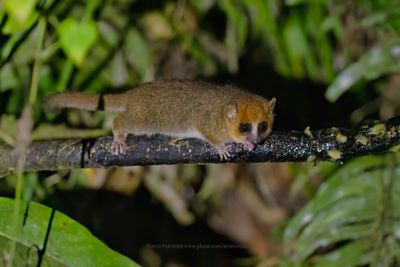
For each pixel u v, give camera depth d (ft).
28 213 19.58
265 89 35.53
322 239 28.89
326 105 35.96
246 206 38.14
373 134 21.08
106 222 35.01
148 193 36.29
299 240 29.25
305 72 35.09
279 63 34.91
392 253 28.12
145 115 26.32
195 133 26.45
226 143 22.41
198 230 38.50
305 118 35.94
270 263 33.63
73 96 26.81
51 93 26.86
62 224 19.51
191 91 26.58
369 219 28.84
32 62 29.78
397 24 30.81
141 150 21.71
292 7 32.99
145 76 32.53
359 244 28.50
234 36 33.58
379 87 35.47
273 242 37.96
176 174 34.55
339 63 35.55
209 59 34.71
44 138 30.45
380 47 29.94
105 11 32.19
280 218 37.88
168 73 34.32
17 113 29.91
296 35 33.17
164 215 37.22
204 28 34.99
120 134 26.37
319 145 21.38
